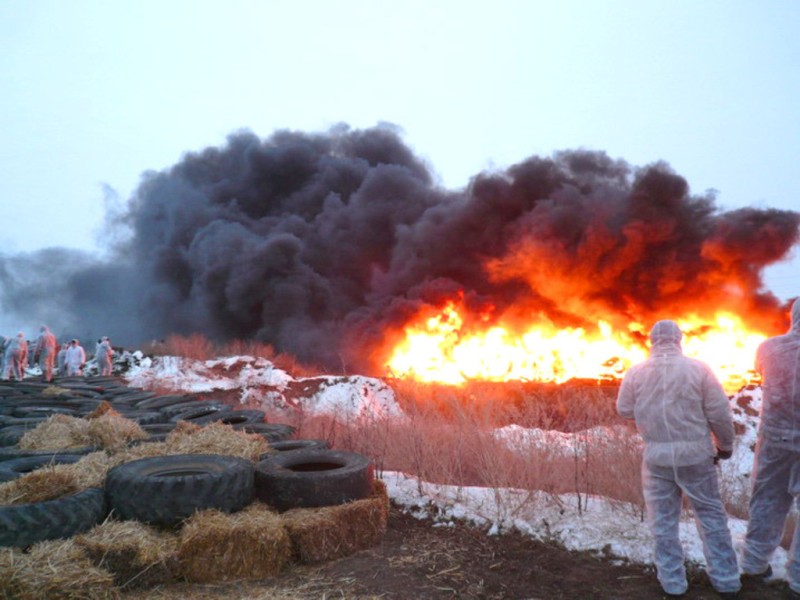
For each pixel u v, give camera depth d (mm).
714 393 4254
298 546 4734
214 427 6617
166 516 4770
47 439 7266
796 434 4316
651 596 4289
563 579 4547
